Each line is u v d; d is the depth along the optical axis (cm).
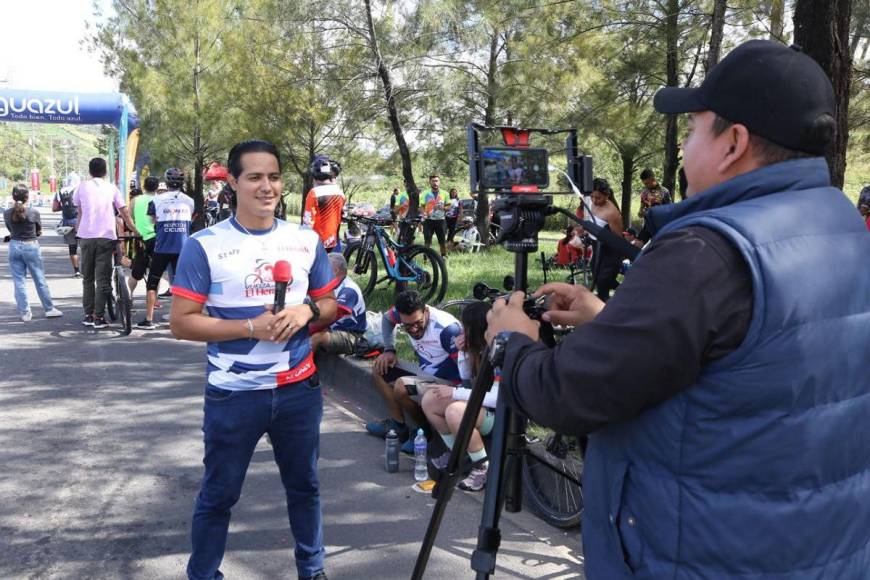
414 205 1484
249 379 284
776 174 136
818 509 131
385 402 577
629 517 139
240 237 286
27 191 930
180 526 395
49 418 567
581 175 211
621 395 131
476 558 178
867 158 1438
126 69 2448
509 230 196
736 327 127
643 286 131
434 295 983
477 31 1312
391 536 388
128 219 893
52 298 1109
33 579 341
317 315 288
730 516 130
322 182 809
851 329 134
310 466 308
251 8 1686
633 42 1313
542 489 414
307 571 317
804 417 129
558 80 1413
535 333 169
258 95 1694
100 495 432
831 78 462
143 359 750
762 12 1100
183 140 2250
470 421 202
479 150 199
